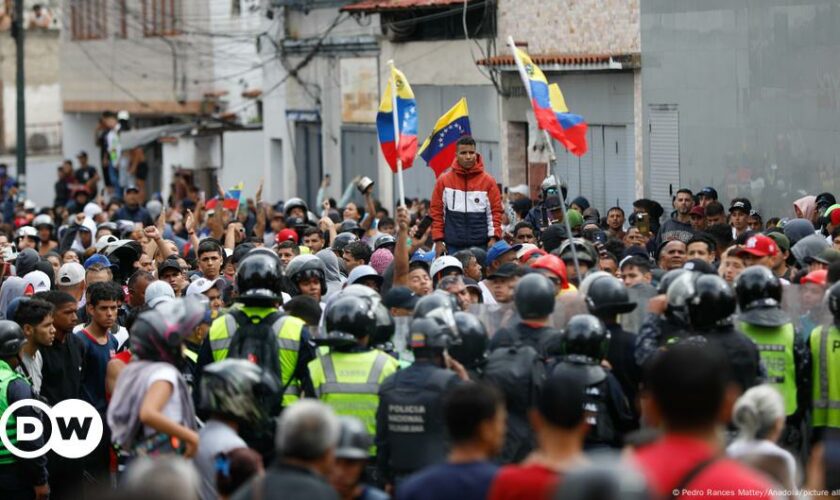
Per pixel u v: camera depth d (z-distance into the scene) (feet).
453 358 73.82
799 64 167.84
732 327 74.13
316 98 284.00
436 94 244.01
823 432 78.43
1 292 118.32
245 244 120.26
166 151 326.65
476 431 56.34
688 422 47.47
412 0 238.27
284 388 79.66
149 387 68.74
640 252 106.11
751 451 62.64
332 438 54.39
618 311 78.18
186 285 110.52
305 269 95.55
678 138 190.39
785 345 77.36
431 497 55.47
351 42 267.80
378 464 71.67
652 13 192.54
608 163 204.13
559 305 80.23
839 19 160.66
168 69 347.15
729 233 118.73
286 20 292.61
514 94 220.23
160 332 69.67
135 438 69.72
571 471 41.96
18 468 89.15
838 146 161.58
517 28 220.64
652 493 41.06
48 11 473.26
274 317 80.38
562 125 108.99
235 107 331.36
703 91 184.75
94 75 380.58
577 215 140.77
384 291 103.09
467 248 122.62
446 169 139.44
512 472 53.98
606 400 72.02
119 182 322.96
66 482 93.97
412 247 124.36
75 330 99.09
